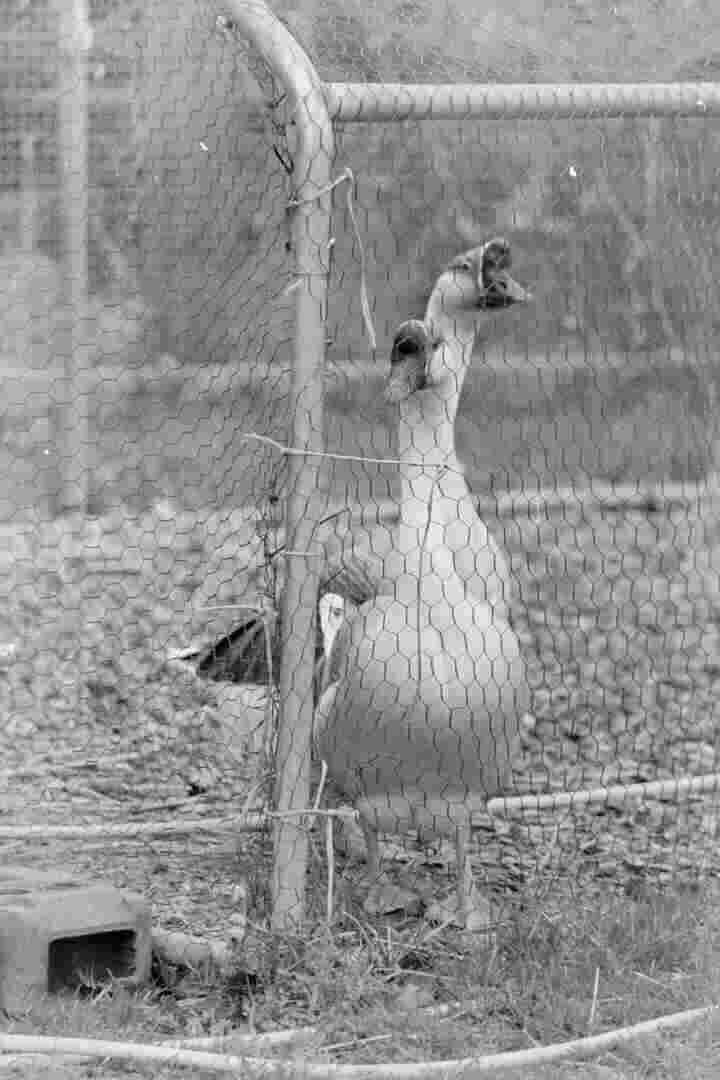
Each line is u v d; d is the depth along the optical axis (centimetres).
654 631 1667
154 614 1483
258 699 1076
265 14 895
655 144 1408
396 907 955
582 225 1598
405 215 1470
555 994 841
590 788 1226
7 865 1037
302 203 878
